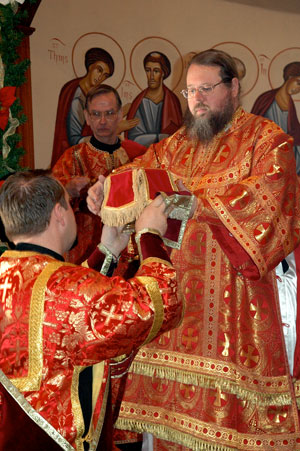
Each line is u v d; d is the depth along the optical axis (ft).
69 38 25.49
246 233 8.04
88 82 25.75
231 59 8.93
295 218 8.47
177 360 8.62
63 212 6.42
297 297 9.18
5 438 5.65
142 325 5.79
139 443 11.09
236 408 8.27
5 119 12.95
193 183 8.92
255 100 29.01
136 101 26.91
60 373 5.77
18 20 13.73
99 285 5.81
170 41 27.48
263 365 8.29
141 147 15.31
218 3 28.40
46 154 24.79
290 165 8.44
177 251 8.80
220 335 8.36
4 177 12.70
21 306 5.83
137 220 6.96
